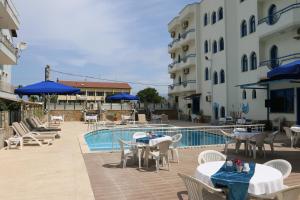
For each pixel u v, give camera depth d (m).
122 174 8.59
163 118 34.19
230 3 30.58
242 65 28.47
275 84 23.69
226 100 30.69
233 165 4.96
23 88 16.77
